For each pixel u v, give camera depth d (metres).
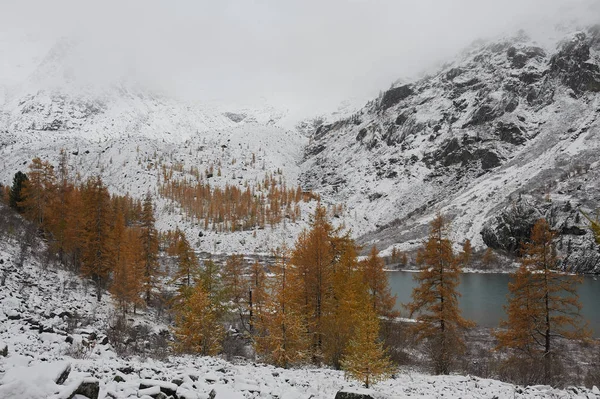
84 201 39.75
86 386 5.82
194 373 10.28
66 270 36.88
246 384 9.51
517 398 12.77
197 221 149.88
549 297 25.80
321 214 30.73
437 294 26.20
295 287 25.73
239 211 154.50
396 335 31.33
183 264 41.38
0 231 34.50
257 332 29.84
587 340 25.50
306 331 23.62
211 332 22.55
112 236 37.44
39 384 5.42
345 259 28.50
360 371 15.18
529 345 26.81
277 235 138.38
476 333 40.12
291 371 15.85
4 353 8.83
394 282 85.81
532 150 195.25
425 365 26.31
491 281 84.38
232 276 42.53
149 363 12.30
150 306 41.69
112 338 19.61
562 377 23.17
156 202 168.75
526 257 27.16
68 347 12.38
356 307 24.00
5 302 18.08
